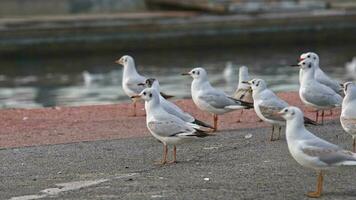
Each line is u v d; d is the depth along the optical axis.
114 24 51.62
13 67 45.56
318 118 18.23
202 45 54.25
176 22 53.41
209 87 17.03
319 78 18.58
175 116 14.03
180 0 65.38
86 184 12.30
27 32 49.06
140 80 19.72
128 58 19.95
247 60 48.34
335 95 17.11
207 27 54.25
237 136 16.09
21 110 20.22
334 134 16.02
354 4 68.00
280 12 59.72
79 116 19.25
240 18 55.25
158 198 11.31
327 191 11.54
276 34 56.16
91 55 50.66
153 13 61.94
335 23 57.94
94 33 50.97
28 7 68.88
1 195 11.73
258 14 58.09
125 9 70.69
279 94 22.48
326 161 11.09
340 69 43.47
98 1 70.81
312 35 57.28
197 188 11.84
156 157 14.26
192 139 13.44
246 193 11.48
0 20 54.34
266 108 15.51
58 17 57.78
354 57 49.91
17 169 13.48
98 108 20.53
